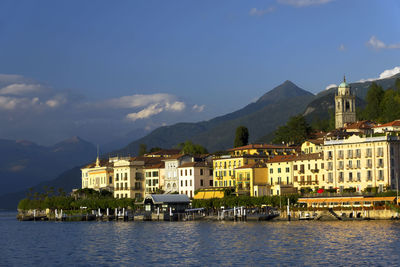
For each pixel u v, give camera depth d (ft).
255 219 650.43
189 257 400.88
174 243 476.95
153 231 585.63
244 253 406.41
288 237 475.31
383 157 615.98
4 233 652.07
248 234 509.76
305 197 644.27
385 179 613.52
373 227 512.22
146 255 417.08
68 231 640.17
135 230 606.14
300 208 624.59
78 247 478.59
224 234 520.83
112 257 412.77
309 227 540.52
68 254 437.58
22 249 480.64
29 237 588.50
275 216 642.63
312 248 414.00
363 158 633.61
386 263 351.87
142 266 372.17
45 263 396.78
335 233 483.92
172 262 383.24
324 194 626.23
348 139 649.61
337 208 601.21
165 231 579.07
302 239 459.73
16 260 414.41
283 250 411.34
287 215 632.38
